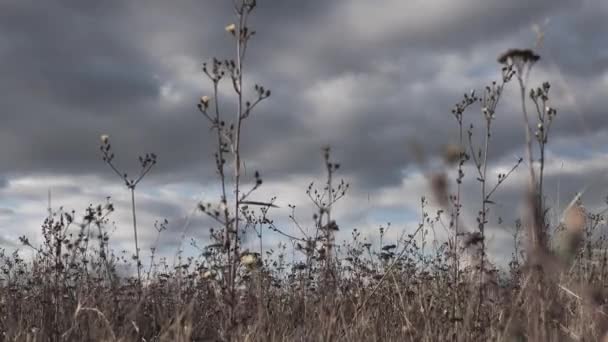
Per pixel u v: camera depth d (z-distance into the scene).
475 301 5.44
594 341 4.21
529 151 3.21
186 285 7.45
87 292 6.96
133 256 7.05
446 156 2.59
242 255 5.92
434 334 5.89
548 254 2.71
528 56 3.50
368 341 6.07
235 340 5.53
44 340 6.78
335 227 5.47
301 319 7.10
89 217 7.03
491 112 5.36
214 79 5.68
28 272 8.78
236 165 5.66
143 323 6.71
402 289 7.00
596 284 4.66
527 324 4.46
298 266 7.26
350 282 7.05
